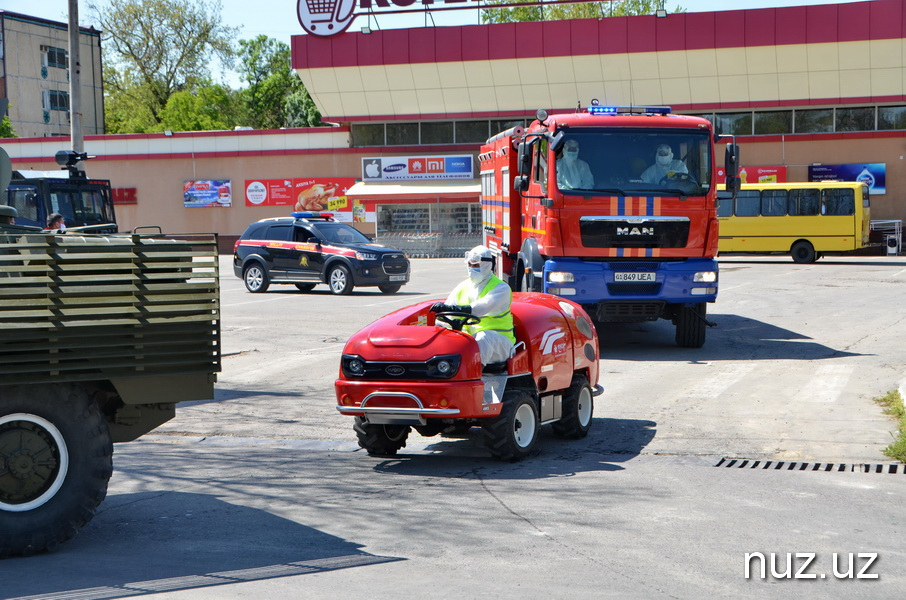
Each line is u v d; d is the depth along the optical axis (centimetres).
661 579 541
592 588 526
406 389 833
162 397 646
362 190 5038
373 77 4934
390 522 671
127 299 630
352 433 1022
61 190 2428
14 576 563
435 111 4988
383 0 4875
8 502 601
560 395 952
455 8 4828
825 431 972
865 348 1538
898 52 4306
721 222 3766
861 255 4306
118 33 7288
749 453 895
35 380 604
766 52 4441
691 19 4509
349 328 1883
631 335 1822
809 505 707
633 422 1045
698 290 1537
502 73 4803
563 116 1562
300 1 4925
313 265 2628
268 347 1650
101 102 8781
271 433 1025
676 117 1573
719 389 1222
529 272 1636
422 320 917
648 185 1530
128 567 577
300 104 8444
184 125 7444
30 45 8044
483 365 860
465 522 668
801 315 1994
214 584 540
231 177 5341
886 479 792
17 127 7944
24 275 607
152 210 5441
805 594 517
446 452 934
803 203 3672
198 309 650
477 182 4972
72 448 614
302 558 590
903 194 4475
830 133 4531
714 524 657
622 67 4653
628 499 729
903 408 1050
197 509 720
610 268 1529
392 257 2616
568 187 1528
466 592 520
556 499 731
